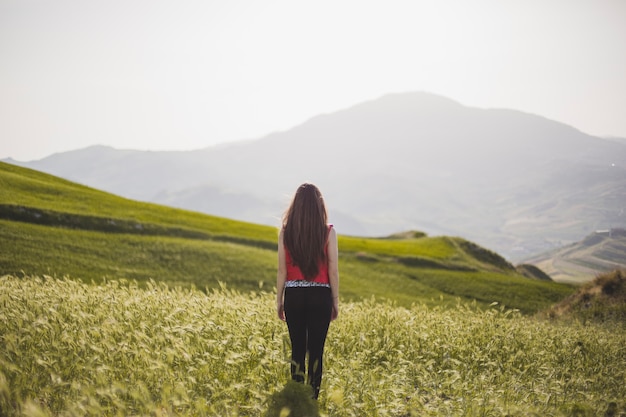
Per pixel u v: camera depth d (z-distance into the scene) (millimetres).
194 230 50188
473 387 7195
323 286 6785
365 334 9297
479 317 11758
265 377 6844
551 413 6297
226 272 39156
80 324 7512
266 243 51406
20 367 5707
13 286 10438
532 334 10953
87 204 51406
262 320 8875
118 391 5176
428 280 48594
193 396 5898
